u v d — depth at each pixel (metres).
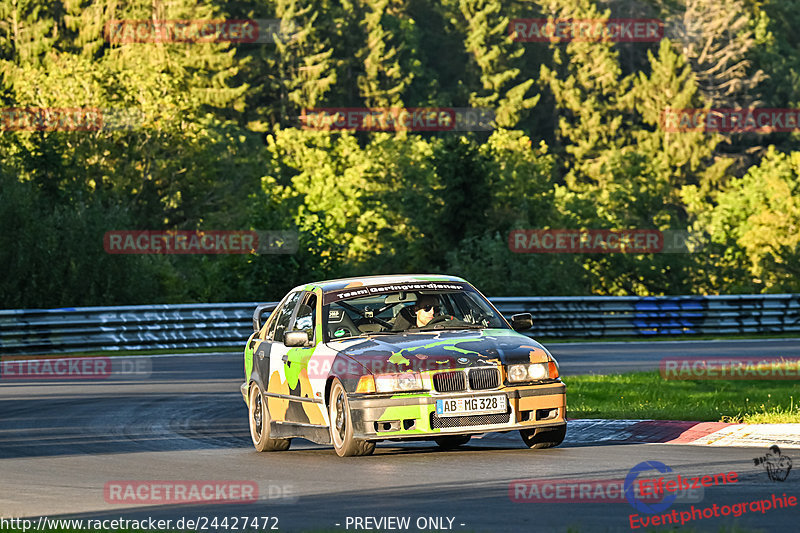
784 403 39.75
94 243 130.12
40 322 75.69
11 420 41.19
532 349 29.31
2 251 128.50
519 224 171.62
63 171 170.50
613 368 61.53
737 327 94.94
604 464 26.22
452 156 179.12
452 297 32.75
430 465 27.08
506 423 28.30
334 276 137.38
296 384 31.27
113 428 38.62
